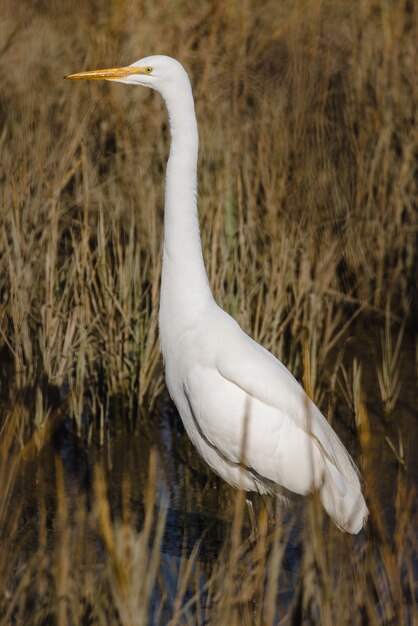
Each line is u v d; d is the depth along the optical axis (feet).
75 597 19.83
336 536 24.47
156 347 34.58
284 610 22.43
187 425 26.30
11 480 20.47
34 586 21.97
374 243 44.45
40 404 31.50
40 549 21.15
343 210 45.52
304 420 24.39
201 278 25.68
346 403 35.70
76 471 30.68
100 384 35.83
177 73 25.36
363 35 48.55
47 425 31.86
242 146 43.34
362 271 44.21
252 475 25.66
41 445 31.14
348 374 37.96
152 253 36.78
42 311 33.47
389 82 46.80
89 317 34.45
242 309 33.63
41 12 51.11
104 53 47.88
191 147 25.55
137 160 44.21
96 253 36.55
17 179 38.22
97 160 44.39
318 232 43.01
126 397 34.96
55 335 33.14
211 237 36.29
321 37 48.57
